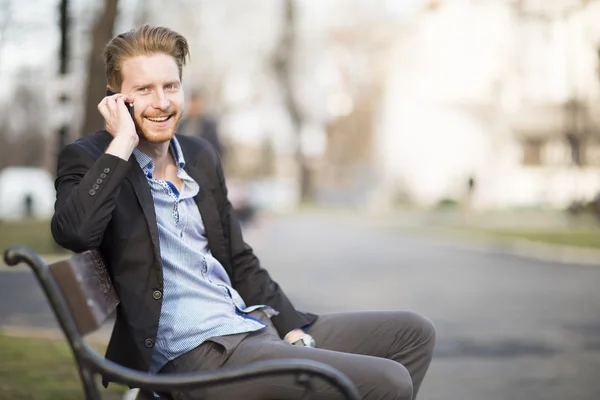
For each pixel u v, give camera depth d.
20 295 14.60
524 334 11.82
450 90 70.19
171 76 4.21
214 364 4.02
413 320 4.57
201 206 4.39
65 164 4.10
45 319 11.97
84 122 22.81
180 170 4.36
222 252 4.43
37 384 7.41
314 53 81.06
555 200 63.84
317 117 85.69
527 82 67.12
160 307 3.99
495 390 8.17
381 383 3.85
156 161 4.33
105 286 3.87
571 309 14.62
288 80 78.56
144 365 3.96
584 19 65.06
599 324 12.88
